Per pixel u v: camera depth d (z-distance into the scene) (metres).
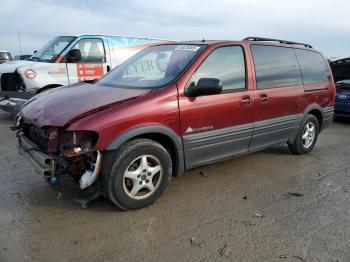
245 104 4.54
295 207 3.95
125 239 3.17
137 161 3.65
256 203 4.02
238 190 4.38
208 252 3.02
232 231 3.37
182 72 4.00
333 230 3.45
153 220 3.53
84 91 4.09
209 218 3.62
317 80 5.98
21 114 4.06
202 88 3.85
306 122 5.79
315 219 3.67
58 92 4.25
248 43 4.79
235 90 4.46
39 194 4.02
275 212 3.80
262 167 5.29
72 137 3.31
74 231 3.27
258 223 3.54
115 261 2.86
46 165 3.35
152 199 3.80
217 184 4.54
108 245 3.07
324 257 2.99
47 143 3.60
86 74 8.75
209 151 4.27
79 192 3.85
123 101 3.60
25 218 3.48
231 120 4.40
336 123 9.62
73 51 8.43
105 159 3.43
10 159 5.26
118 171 3.47
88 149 3.32
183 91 3.90
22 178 4.49
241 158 5.68
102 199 3.96
